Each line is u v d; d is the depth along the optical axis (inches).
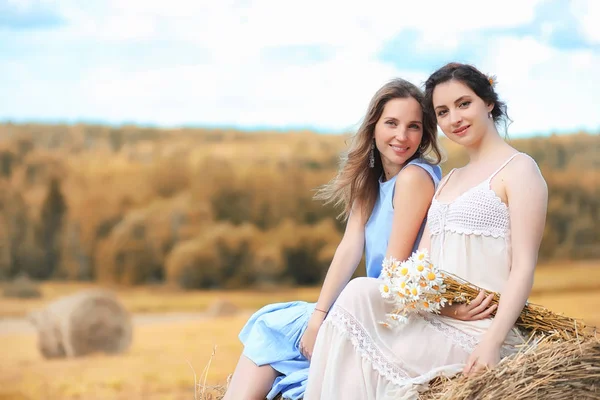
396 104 124.0
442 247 113.4
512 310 103.0
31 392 331.9
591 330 104.9
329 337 107.8
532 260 106.3
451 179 118.9
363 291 108.4
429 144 128.8
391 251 121.3
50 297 556.4
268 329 122.7
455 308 108.2
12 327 474.3
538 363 98.7
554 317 107.0
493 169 113.1
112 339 403.5
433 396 100.1
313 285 555.2
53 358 398.6
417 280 105.5
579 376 97.7
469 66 116.6
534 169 110.7
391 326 107.6
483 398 96.8
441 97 116.3
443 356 105.3
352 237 130.0
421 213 121.6
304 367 120.0
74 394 326.3
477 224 110.7
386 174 129.9
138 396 317.1
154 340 405.4
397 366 104.7
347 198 132.1
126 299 537.3
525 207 108.1
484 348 101.1
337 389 104.8
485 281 109.6
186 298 538.0
